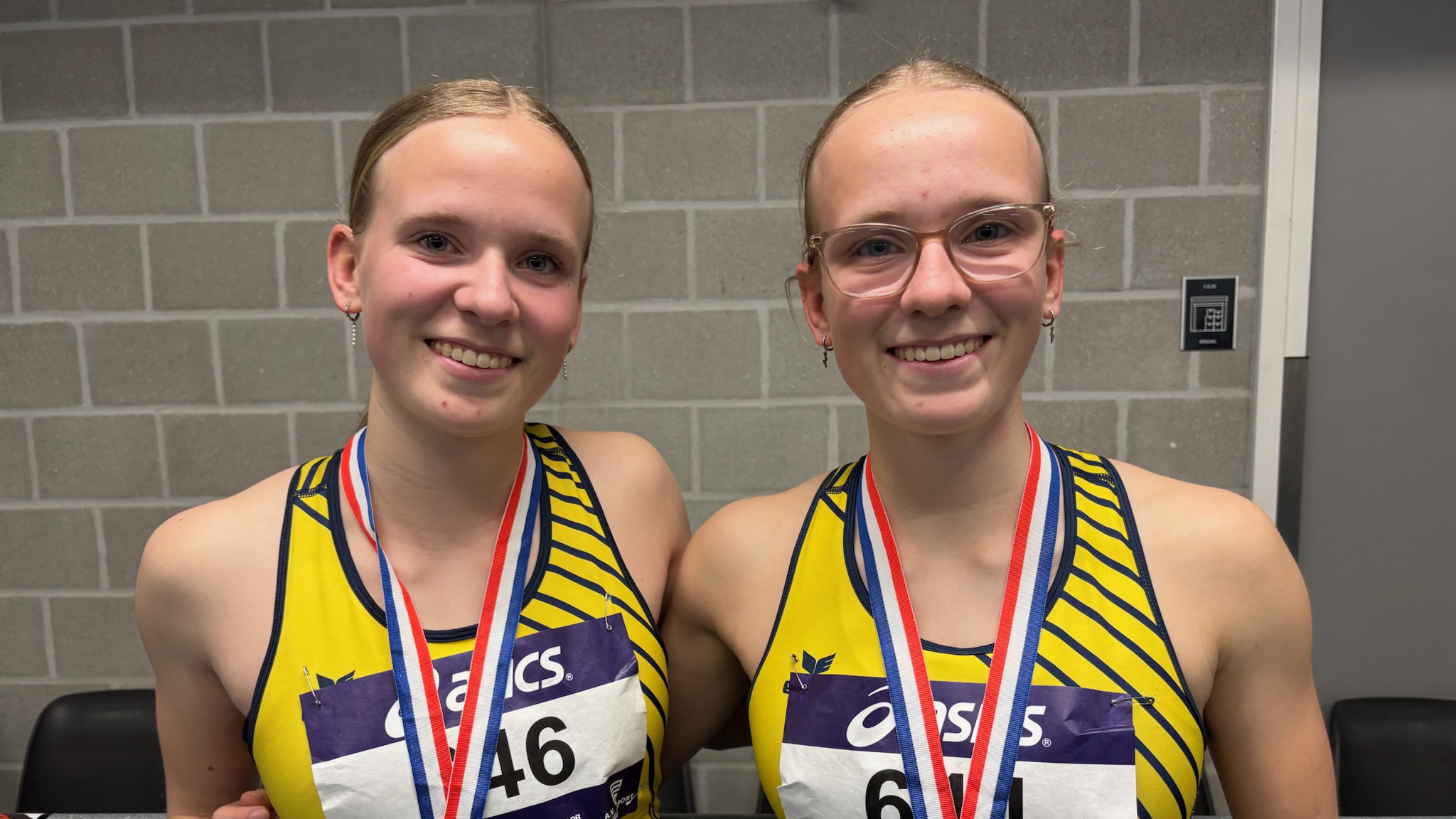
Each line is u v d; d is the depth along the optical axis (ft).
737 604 3.52
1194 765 2.93
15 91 7.04
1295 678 3.08
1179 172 6.77
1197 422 7.03
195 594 3.32
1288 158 6.65
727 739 4.34
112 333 7.29
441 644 3.31
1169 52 6.64
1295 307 6.84
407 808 3.10
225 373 7.30
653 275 7.11
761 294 7.06
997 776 2.89
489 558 3.49
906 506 3.28
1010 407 3.17
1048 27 6.67
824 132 3.27
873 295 2.90
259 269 7.17
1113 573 3.05
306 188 7.06
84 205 7.14
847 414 7.14
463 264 3.06
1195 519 3.09
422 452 3.34
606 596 3.47
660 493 3.95
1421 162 6.77
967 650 3.07
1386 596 7.30
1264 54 6.61
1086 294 6.93
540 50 6.91
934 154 2.85
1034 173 3.03
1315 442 7.15
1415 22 6.63
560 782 3.17
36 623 7.66
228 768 3.66
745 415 7.22
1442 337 6.97
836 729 3.08
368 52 6.93
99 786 6.40
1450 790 6.29
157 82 7.00
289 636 3.22
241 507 3.48
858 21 6.74
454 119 3.15
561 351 3.29
